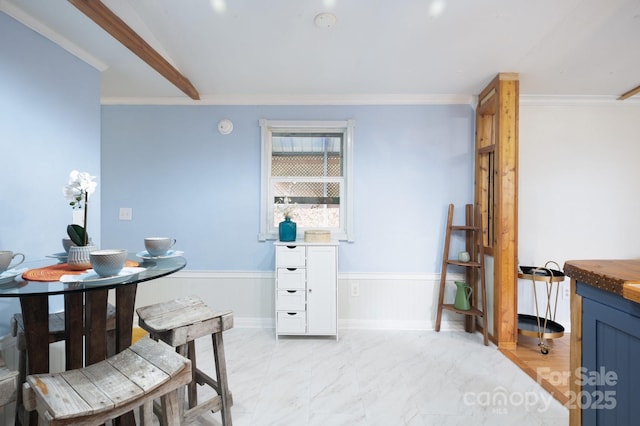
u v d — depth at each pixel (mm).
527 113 3049
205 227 3037
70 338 1298
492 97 2664
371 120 3023
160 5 1737
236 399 1902
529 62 2344
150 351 1234
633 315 940
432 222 3031
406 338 2785
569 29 1915
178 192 3027
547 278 2574
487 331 2662
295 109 3031
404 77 2609
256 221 3041
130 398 993
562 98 3006
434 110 3020
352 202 3023
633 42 2053
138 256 1556
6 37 1572
